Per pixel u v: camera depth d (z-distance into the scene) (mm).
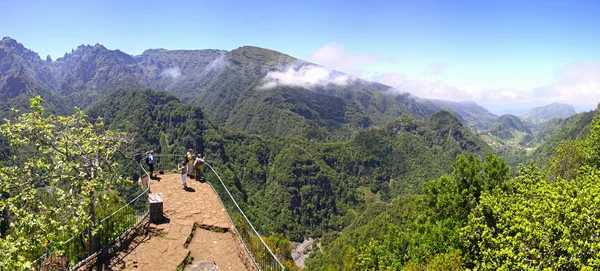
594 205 15938
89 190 13672
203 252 14492
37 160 14469
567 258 15812
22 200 12789
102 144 16328
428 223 30062
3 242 10422
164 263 13234
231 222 16578
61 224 12836
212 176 25391
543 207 17734
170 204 18609
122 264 12977
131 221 16062
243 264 13953
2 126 13742
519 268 16766
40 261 12539
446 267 20984
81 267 12555
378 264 32812
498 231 21891
